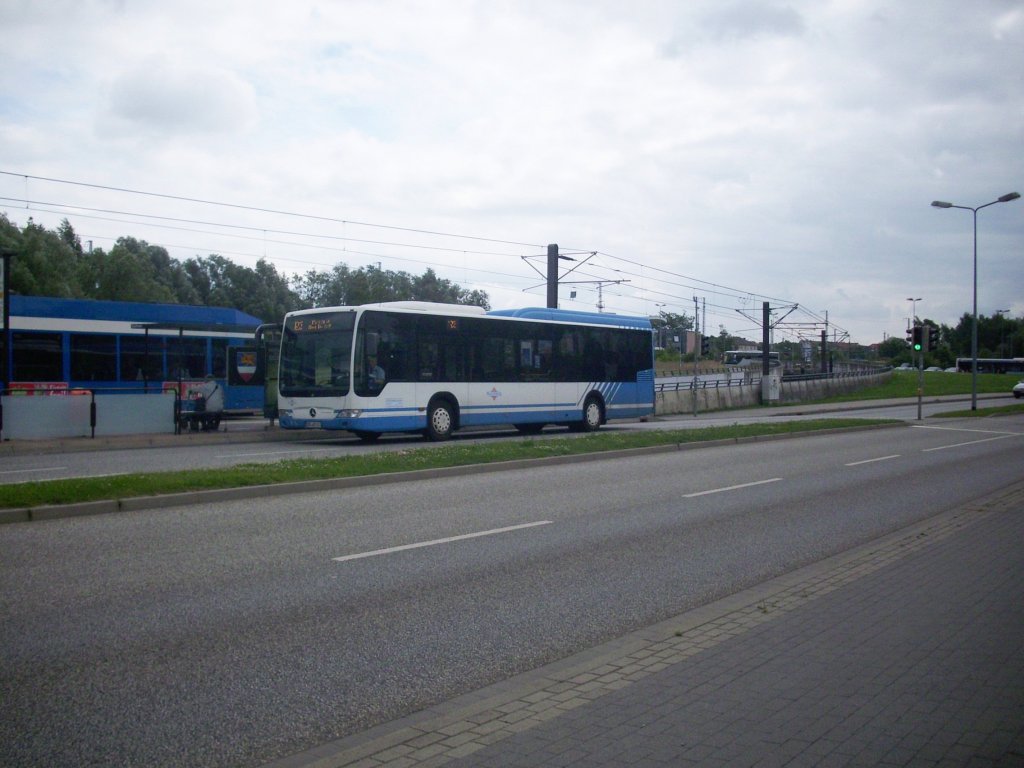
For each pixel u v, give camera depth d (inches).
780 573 350.3
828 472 698.2
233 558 352.2
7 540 380.2
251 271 3481.8
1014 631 260.5
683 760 169.8
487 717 193.2
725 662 231.1
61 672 222.1
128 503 460.4
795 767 166.7
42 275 2049.7
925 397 2650.1
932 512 510.6
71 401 884.0
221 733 187.6
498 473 655.1
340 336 855.7
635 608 294.5
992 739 179.9
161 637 251.8
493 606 293.4
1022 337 5856.3
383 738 181.8
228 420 1280.8
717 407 2057.1
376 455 674.2
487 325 966.4
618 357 1130.7
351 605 289.7
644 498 540.1
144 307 1135.0
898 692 207.5
